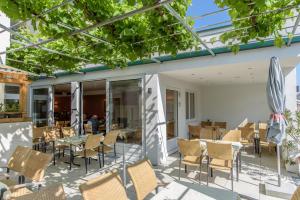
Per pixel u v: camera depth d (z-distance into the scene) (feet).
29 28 15.48
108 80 21.90
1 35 16.08
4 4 7.82
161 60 18.43
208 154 13.02
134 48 12.62
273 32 10.36
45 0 8.94
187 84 26.76
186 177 15.01
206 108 31.73
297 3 8.41
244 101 29.19
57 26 10.38
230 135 17.67
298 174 15.14
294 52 14.30
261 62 15.67
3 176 10.28
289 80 18.13
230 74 20.67
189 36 11.82
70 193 12.33
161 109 19.57
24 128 15.25
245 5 7.46
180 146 14.03
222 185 13.48
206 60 17.04
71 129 22.41
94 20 9.96
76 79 24.29
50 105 26.53
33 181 8.97
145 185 7.45
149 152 18.85
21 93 16.46
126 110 20.70
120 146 20.86
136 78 20.12
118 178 6.74
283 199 11.59
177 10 9.14
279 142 12.05
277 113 12.01
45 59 16.92
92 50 14.34
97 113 50.06
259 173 15.53
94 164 18.29
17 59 17.70
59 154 20.70
